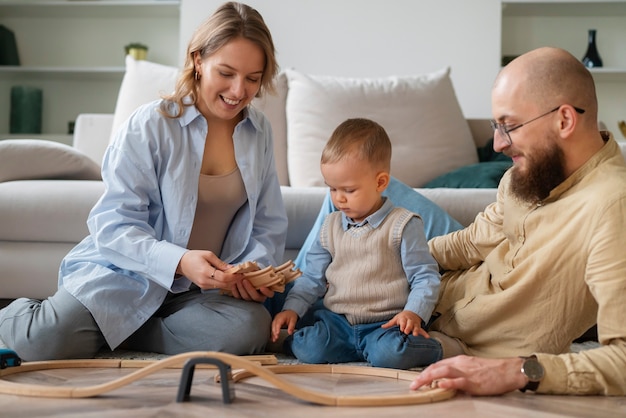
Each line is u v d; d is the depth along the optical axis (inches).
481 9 178.2
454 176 112.4
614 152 57.6
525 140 56.3
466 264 73.4
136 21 197.0
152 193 70.9
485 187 108.0
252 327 68.2
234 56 66.2
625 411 44.6
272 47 69.4
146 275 66.8
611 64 187.5
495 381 48.7
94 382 52.1
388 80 127.9
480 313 62.5
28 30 198.2
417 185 120.9
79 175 105.4
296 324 75.0
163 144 70.4
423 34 179.0
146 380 52.6
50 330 66.7
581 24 187.9
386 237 68.3
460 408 44.6
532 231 60.1
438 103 126.6
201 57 68.4
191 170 71.0
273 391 48.8
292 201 96.9
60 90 198.2
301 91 124.4
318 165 118.7
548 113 55.3
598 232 53.5
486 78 178.2
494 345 63.1
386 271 68.4
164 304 73.4
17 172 99.5
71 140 186.4
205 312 69.4
